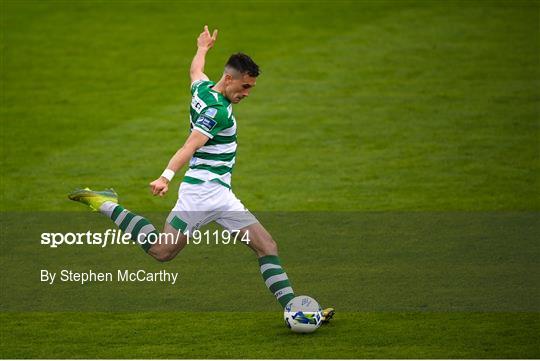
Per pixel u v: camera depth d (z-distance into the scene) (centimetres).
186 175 2888
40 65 6438
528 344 2748
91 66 6425
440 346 2739
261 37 6894
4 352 2728
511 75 6088
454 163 4828
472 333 2852
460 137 5181
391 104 5706
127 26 7175
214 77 6147
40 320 3034
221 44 6756
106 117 5588
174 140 5231
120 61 6512
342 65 6341
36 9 7531
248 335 2869
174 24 7206
